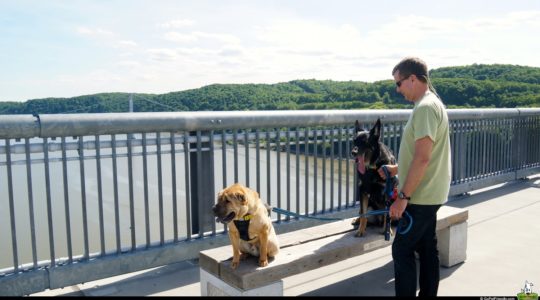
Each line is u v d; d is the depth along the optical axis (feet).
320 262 10.36
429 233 9.85
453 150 22.26
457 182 22.50
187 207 13.46
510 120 25.77
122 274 12.48
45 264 11.34
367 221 12.66
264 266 9.45
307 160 16.25
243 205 8.84
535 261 14.02
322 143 16.79
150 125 12.25
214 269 9.78
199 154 13.66
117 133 11.86
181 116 12.82
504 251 14.94
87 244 11.87
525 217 19.12
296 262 9.86
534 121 27.58
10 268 10.96
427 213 9.41
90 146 11.79
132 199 12.48
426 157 8.82
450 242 13.39
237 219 9.02
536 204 21.43
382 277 12.84
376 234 11.91
